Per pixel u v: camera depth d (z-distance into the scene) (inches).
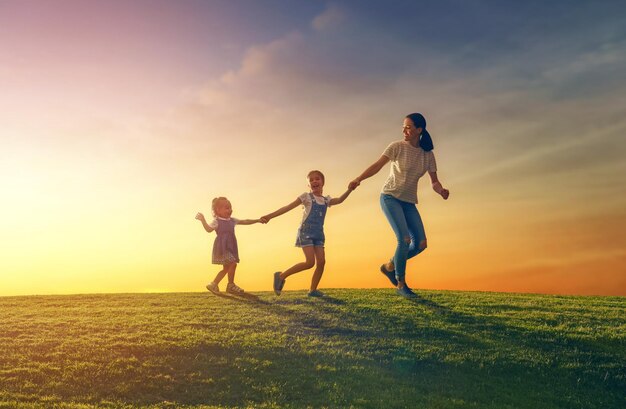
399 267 426.9
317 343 326.3
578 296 507.8
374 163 418.9
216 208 493.0
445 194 415.8
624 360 324.5
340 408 253.9
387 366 302.7
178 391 263.6
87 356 293.6
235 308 408.2
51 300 458.3
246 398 259.4
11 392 253.1
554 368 311.3
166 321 364.2
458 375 299.1
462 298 460.1
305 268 432.5
